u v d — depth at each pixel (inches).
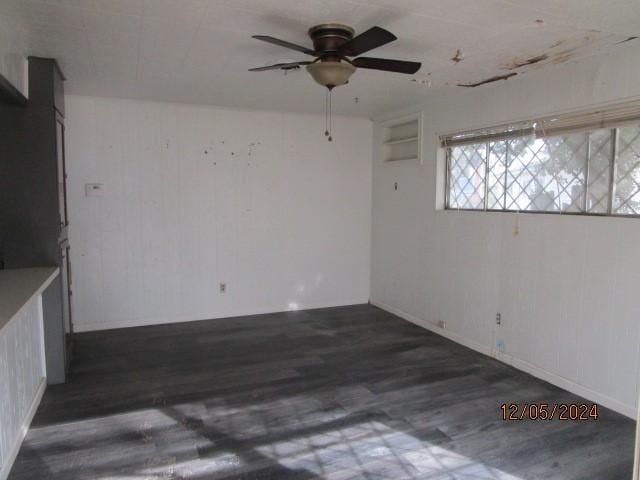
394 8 88.7
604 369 115.7
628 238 109.3
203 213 191.6
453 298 168.6
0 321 77.9
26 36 105.3
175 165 185.2
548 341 131.0
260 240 203.0
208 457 93.6
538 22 93.9
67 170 170.1
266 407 115.9
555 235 127.9
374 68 101.9
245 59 123.6
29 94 123.0
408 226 193.8
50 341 126.9
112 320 181.3
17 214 125.0
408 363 146.7
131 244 181.2
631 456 95.0
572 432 104.1
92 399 119.0
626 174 112.5
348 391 125.7
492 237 149.9
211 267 195.3
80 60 124.6
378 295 219.3
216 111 189.9
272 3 87.0
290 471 89.3
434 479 87.1
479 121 152.6
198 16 93.9
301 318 199.5
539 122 131.7
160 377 134.2
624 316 110.7
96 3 87.7
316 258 214.8
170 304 189.9
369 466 91.1
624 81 109.0
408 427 106.2
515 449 97.3
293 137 204.5
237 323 190.9
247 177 197.9
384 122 206.8
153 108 179.8
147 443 98.4
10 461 88.6
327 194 213.8
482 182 156.4
